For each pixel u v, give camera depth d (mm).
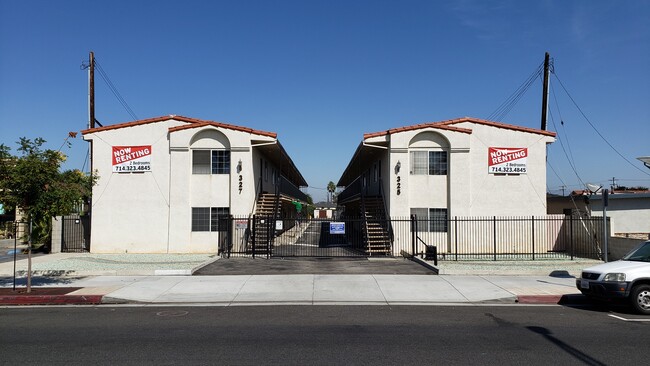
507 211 22828
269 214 24000
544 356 6832
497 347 7324
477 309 10633
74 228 24047
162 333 8289
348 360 6609
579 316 9852
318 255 20859
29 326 8938
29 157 12172
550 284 13633
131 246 22719
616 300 10180
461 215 22469
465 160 22656
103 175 22938
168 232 22688
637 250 11336
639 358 6734
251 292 12562
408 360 6602
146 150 22969
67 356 6836
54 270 15891
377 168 27688
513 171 22953
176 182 22844
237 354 6918
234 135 22859
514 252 22656
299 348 7250
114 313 10258
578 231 22281
